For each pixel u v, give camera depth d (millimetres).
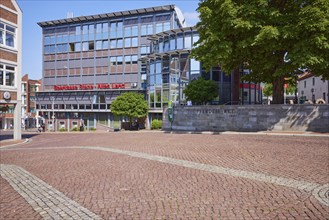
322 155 10062
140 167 9359
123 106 41469
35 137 32281
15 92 26766
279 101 20688
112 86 51594
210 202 5688
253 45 17906
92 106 53344
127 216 5168
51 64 57938
